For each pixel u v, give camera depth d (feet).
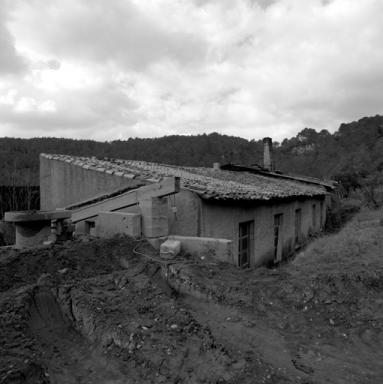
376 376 11.36
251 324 14.33
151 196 21.17
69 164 32.12
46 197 34.58
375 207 69.72
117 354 10.52
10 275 14.64
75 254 17.46
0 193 40.14
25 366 8.91
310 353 12.66
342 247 30.04
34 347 10.26
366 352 13.00
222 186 28.50
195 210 24.02
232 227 28.43
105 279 15.76
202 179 31.99
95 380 9.55
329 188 71.26
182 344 11.04
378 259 23.77
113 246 19.24
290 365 11.62
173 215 24.94
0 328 10.44
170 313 12.85
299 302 16.47
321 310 15.98
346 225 56.29
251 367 10.77
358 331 14.47
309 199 54.13
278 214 39.37
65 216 20.63
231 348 12.08
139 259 18.75
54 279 14.60
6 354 9.41
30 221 19.60
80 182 31.01
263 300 16.35
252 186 36.45
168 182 20.61
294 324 14.88
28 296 12.53
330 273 18.72
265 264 35.14
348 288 17.53
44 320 12.12
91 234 22.80
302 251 38.78
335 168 146.20
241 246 31.17
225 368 10.28
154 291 14.82
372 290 17.60
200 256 20.53
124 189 25.96
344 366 11.92
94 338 11.31
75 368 10.02
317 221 59.93
